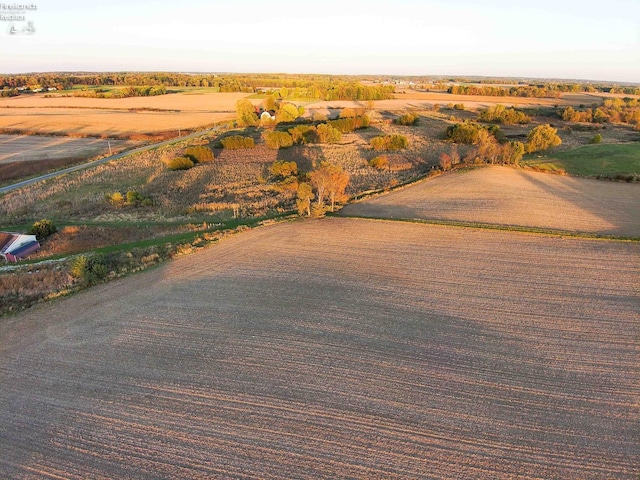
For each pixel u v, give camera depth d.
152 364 24.84
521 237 41.97
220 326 28.28
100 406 21.84
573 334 27.17
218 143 93.81
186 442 19.78
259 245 40.91
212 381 23.47
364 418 21.00
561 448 19.30
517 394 22.44
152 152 91.06
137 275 35.59
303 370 24.23
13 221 54.78
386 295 31.80
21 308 31.00
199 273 35.66
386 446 19.52
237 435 20.12
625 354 25.33
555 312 29.48
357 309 30.03
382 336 27.09
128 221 52.88
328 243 41.09
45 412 21.47
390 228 44.69
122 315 29.73
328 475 18.19
